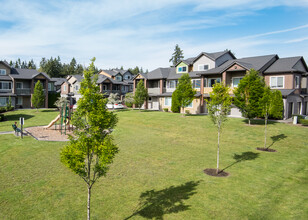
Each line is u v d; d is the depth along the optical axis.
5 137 19.20
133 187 9.65
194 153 14.79
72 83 55.66
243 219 7.20
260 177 10.73
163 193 9.07
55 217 7.44
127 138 19.11
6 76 44.41
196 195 8.84
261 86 21.67
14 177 10.71
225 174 11.11
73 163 6.90
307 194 8.96
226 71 29.19
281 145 16.52
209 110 12.17
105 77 52.38
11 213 7.68
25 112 38.69
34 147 15.95
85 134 7.12
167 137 19.52
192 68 38.53
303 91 31.19
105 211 7.82
